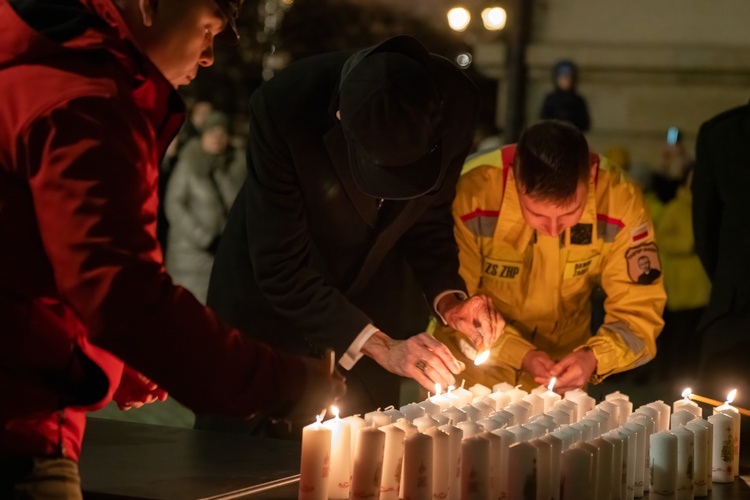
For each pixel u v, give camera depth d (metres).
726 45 11.36
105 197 1.90
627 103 11.66
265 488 2.72
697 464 2.91
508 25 11.75
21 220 1.98
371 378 3.90
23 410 2.03
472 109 3.54
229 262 3.92
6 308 2.00
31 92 1.94
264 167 3.43
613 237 3.84
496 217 3.81
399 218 3.57
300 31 13.98
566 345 4.07
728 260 4.86
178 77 2.20
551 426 2.92
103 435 3.22
